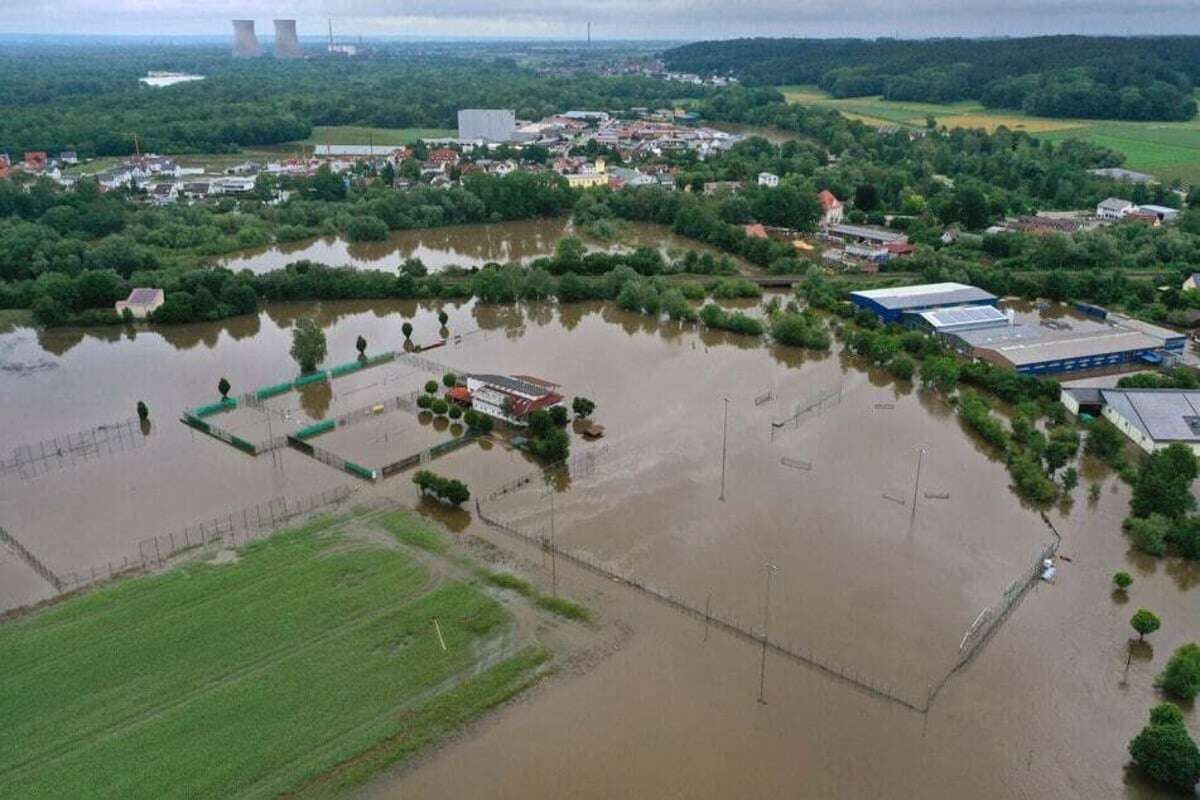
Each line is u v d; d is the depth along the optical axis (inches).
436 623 3442.4
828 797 2687.0
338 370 6048.2
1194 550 3892.7
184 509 4274.1
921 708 3036.4
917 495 4458.7
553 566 3838.6
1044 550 3954.2
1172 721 2815.0
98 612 3494.1
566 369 6171.3
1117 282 7775.6
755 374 6097.4
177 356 6437.0
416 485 4520.2
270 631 3393.2
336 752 2829.7
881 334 6555.1
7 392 5743.1
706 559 3892.7
